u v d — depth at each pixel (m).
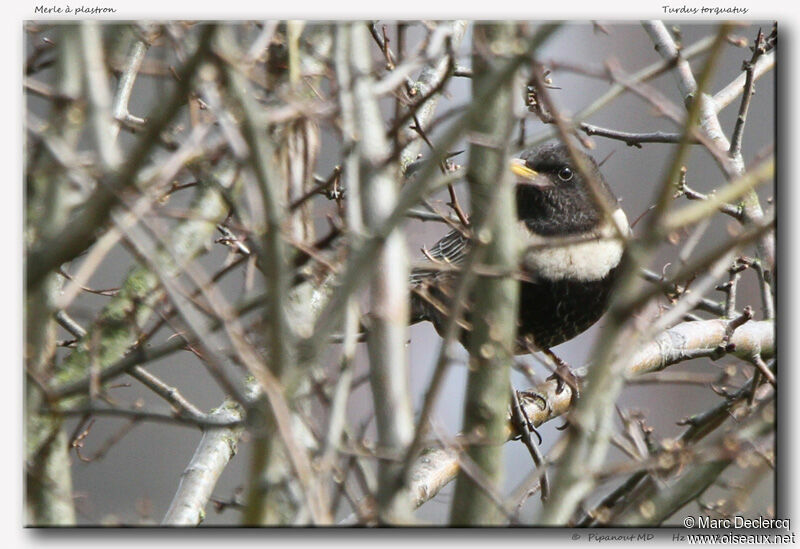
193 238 8.62
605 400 6.60
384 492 6.44
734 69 20.95
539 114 8.26
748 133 20.88
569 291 13.02
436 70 11.19
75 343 10.05
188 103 7.65
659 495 7.35
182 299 6.62
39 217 6.93
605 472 6.58
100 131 6.33
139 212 6.29
